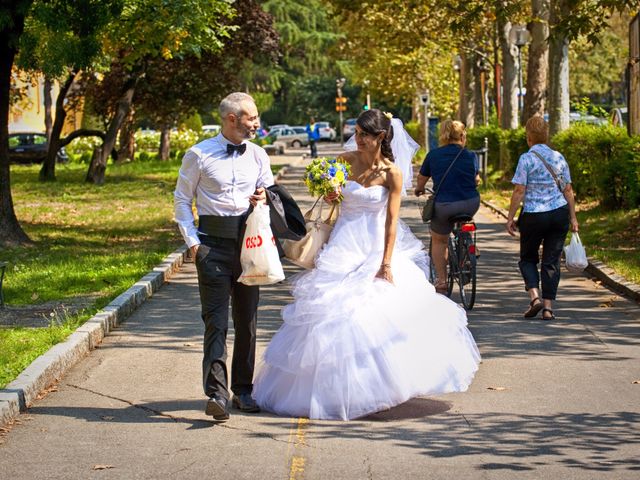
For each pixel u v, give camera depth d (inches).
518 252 703.1
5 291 527.2
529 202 456.1
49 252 704.4
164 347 411.8
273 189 307.1
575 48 1931.6
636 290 505.4
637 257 610.2
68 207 1074.7
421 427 295.9
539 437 285.3
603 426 295.9
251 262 296.4
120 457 270.8
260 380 319.3
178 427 298.4
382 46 1979.6
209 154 299.9
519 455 269.0
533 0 1229.7
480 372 363.6
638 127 860.6
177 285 581.9
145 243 764.0
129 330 447.2
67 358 372.2
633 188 794.8
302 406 307.6
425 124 2150.6
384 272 311.1
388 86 2353.6
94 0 708.0
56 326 418.3
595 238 719.7
